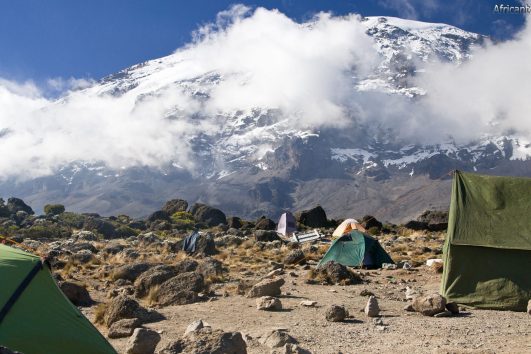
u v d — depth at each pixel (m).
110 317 16.62
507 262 18.81
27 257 12.05
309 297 20.66
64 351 11.29
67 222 67.62
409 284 23.94
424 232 59.19
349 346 13.31
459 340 13.80
